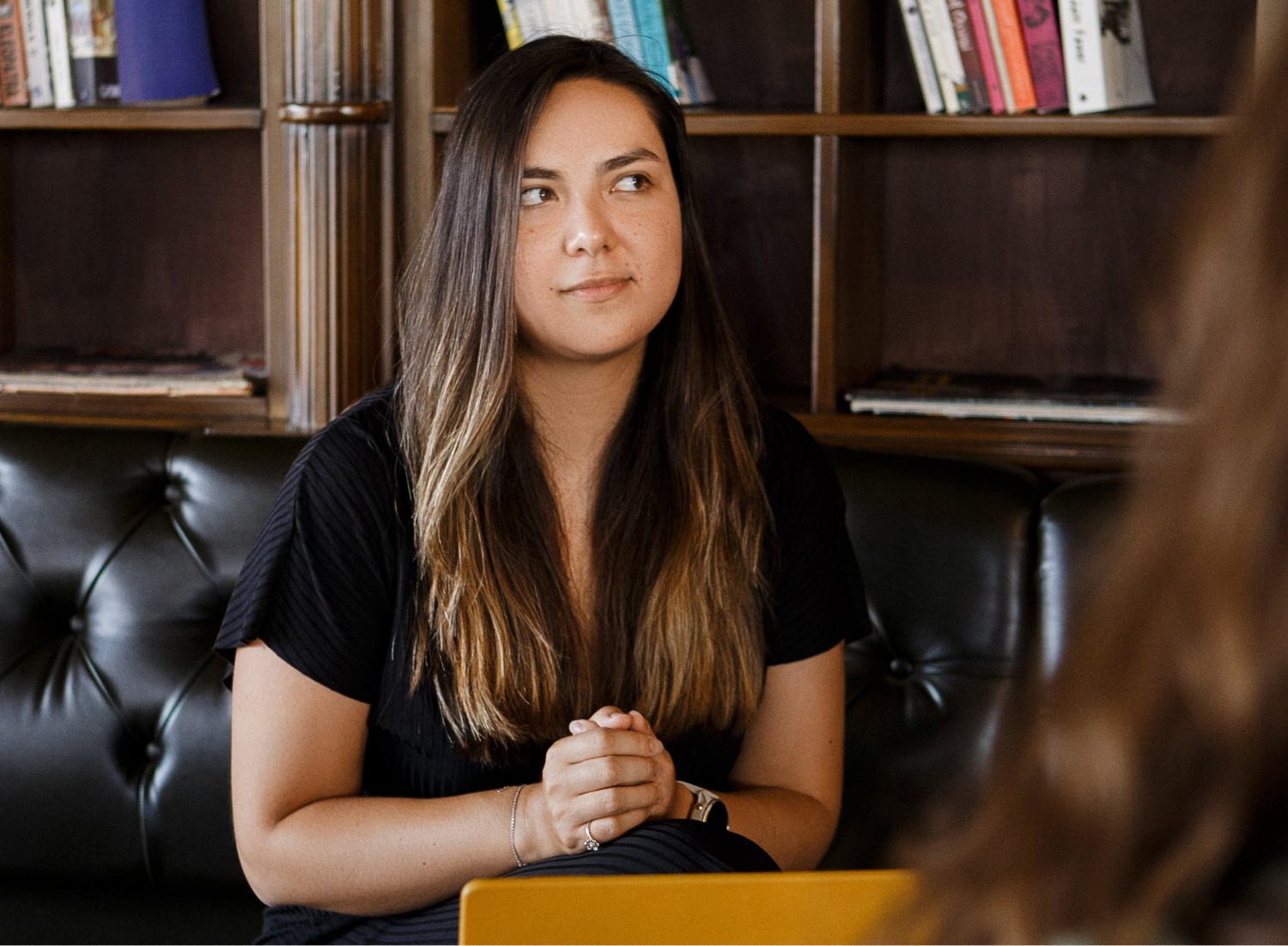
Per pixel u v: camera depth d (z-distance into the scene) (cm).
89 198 223
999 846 32
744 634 136
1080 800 30
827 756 142
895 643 162
